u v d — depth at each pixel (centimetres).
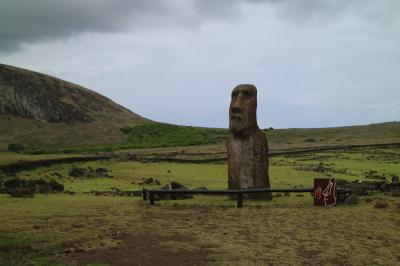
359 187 2347
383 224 1490
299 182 3098
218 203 2078
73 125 9475
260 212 1789
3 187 2509
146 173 3703
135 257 1080
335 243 1235
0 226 1441
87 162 4275
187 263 1032
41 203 1956
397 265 1027
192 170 3978
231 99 2275
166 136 9244
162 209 1869
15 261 1033
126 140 8944
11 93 9819
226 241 1256
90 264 1013
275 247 1188
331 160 5228
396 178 2655
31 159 3797
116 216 1667
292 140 9494
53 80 11350
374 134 9644
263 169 2205
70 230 1388
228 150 2255
